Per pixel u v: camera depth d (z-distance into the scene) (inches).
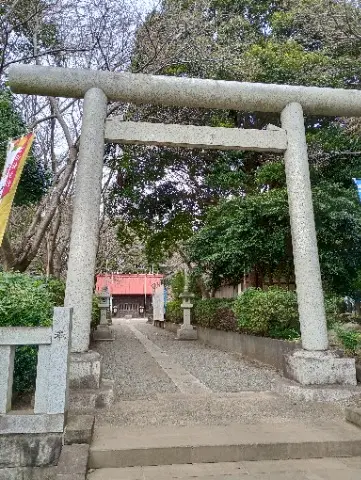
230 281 596.7
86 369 229.8
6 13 395.9
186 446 162.6
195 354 472.4
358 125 445.7
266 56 537.0
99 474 149.6
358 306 476.4
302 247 268.1
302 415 208.5
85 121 262.1
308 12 506.3
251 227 441.4
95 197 254.8
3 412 155.9
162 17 475.8
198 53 474.3
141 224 716.7
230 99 281.1
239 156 607.8
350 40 444.5
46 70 261.7
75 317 237.1
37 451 152.8
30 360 191.9
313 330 257.6
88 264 245.1
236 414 209.6
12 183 247.0
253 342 424.8
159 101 278.2
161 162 648.4
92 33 470.0
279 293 386.0
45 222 408.8
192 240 526.9
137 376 331.3
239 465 159.3
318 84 505.7
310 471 153.2
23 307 182.4
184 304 685.9
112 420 196.9
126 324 1210.6
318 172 497.7
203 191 682.2
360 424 188.4
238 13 638.5
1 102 323.9
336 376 247.4
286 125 286.7
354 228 415.2
